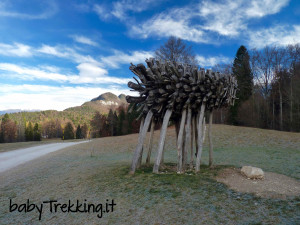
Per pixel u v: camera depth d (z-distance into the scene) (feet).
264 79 113.50
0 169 39.60
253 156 38.29
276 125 100.53
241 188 16.38
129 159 42.63
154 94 22.44
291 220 11.19
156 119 26.78
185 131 25.18
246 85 118.42
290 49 103.65
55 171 30.96
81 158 48.91
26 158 54.60
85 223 13.14
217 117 136.15
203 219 11.90
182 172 21.66
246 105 111.55
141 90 23.91
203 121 25.53
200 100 22.30
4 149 82.02
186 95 21.74
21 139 223.92
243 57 123.44
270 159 34.22
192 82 21.27
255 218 11.64
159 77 21.58
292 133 67.10
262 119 107.96
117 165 30.01
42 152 68.74
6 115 231.91
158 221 12.18
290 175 21.54
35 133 232.12
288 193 15.14
